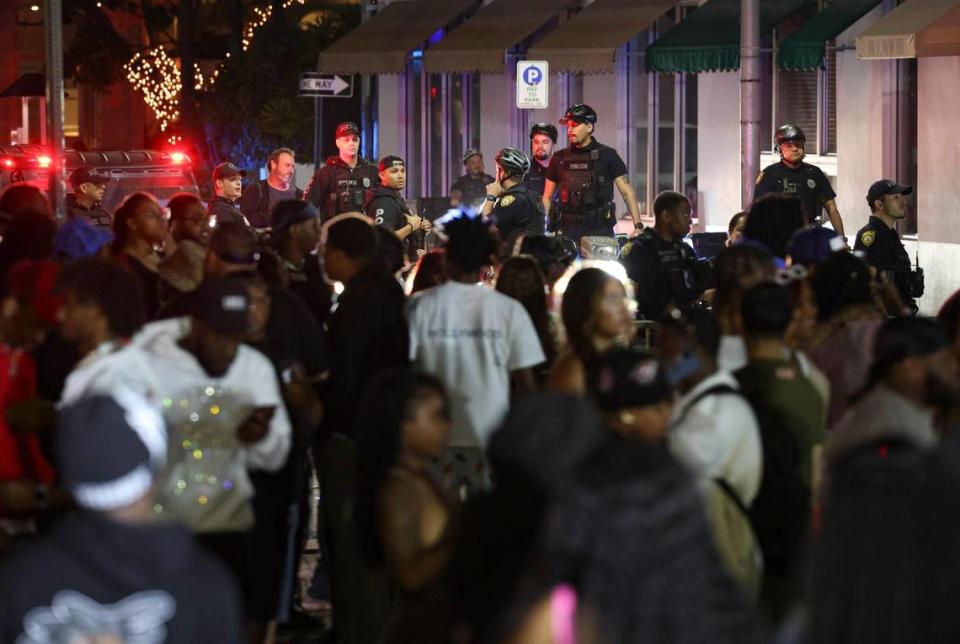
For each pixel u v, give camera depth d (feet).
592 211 74.49
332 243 38.52
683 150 114.52
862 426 29.37
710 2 102.89
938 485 19.74
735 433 29.58
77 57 208.33
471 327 37.14
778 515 30.91
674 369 29.99
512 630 18.66
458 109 137.80
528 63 94.79
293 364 34.86
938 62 85.30
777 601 30.66
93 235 42.50
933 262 86.43
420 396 27.55
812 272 37.27
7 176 95.09
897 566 19.61
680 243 50.70
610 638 17.99
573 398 20.86
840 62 97.76
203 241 49.03
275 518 34.37
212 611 19.74
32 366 31.94
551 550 18.45
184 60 195.11
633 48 118.52
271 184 77.92
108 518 19.45
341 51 130.82
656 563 18.03
